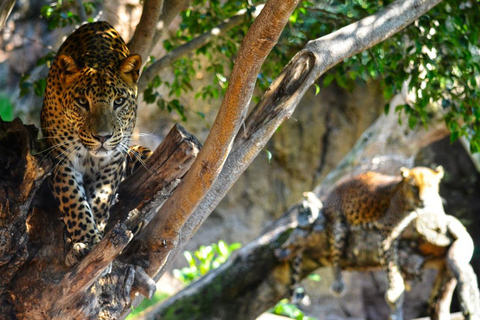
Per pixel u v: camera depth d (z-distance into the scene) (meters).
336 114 23.31
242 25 10.33
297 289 14.53
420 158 24.36
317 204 13.06
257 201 22.62
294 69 6.89
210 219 22.20
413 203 11.71
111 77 7.06
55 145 7.12
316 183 23.06
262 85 9.91
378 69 9.48
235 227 22.25
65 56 7.02
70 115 7.02
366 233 12.66
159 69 9.54
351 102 23.28
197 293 14.34
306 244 13.18
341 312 22.17
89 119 6.89
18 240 6.32
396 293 11.80
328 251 13.24
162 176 6.88
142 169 7.11
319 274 22.19
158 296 19.22
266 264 14.04
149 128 20.20
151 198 7.02
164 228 6.69
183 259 21.42
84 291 6.43
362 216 12.36
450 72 9.60
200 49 10.64
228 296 14.23
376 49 9.40
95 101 6.91
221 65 11.18
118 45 7.64
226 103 5.82
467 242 11.82
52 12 10.94
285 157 22.91
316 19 10.46
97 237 6.92
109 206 7.27
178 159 6.69
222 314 14.18
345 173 15.34
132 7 18.36
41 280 6.52
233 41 10.73
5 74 19.17
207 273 14.71
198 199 6.41
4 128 6.45
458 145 24.50
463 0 9.38
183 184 6.43
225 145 6.04
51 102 7.20
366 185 12.41
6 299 6.71
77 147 7.12
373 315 22.97
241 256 14.17
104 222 7.24
